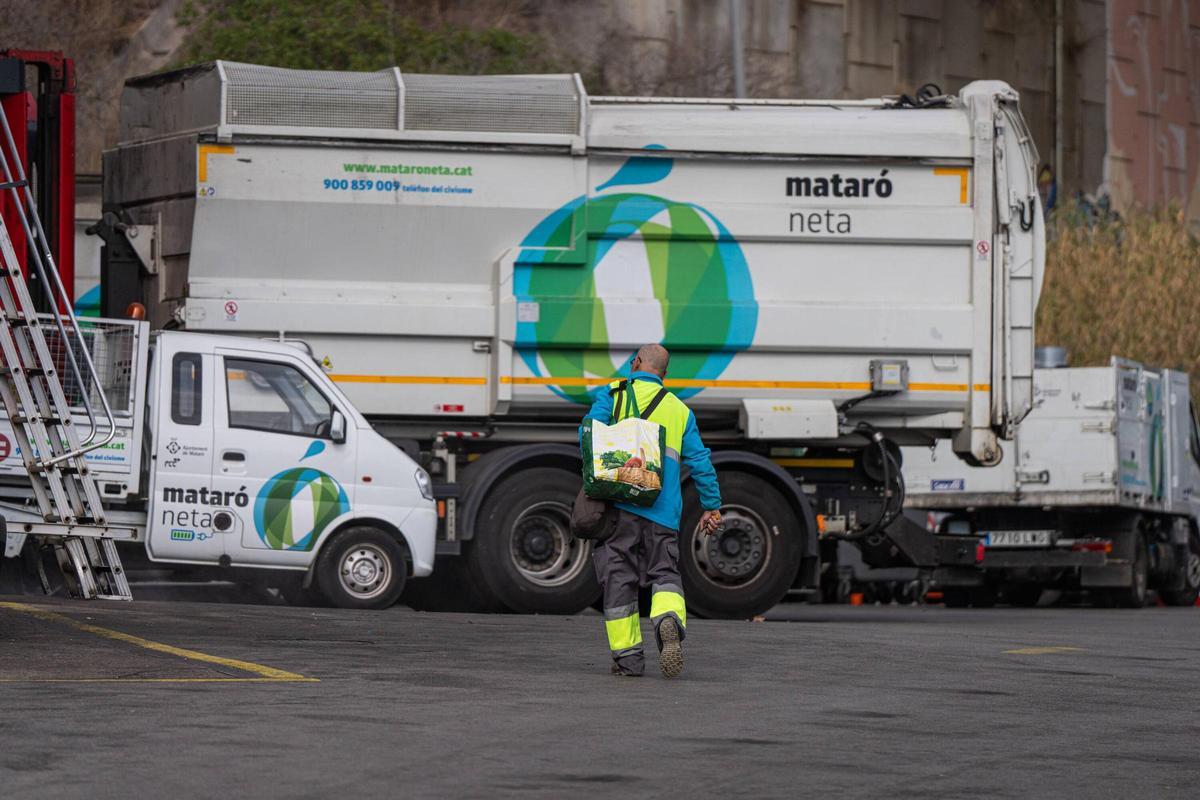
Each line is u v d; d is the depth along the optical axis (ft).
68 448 131.34
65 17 312.09
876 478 160.25
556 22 335.26
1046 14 525.34
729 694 86.63
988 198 154.92
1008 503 229.86
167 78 149.89
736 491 153.38
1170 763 68.95
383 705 77.51
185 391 136.77
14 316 131.03
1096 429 227.81
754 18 417.69
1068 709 85.40
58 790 56.18
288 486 138.51
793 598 163.43
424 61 290.97
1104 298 351.67
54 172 149.79
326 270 147.02
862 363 154.10
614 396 94.94
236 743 65.77
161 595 155.22
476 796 57.21
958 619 177.99
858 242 153.79
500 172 148.87
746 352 152.46
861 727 76.23
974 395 155.53
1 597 128.88
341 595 139.85
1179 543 257.34
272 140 145.79
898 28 465.88
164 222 148.66
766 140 152.15
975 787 62.03
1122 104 546.67
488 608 151.02
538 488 148.87
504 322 147.95
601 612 171.63
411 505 142.41
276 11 285.02
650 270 151.02
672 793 58.95
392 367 148.05
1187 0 570.46
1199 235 373.81
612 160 150.30
